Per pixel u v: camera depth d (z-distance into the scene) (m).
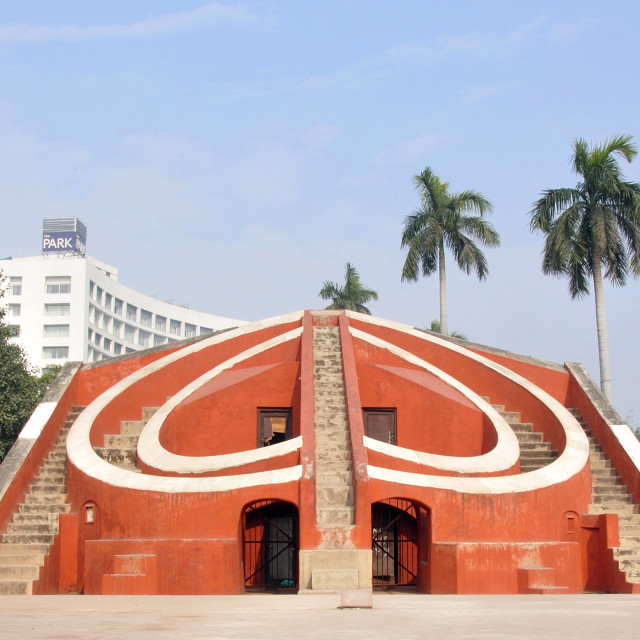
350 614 8.60
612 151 25.45
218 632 6.89
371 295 40.38
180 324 99.94
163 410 18.02
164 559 13.61
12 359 23.70
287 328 21.69
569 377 21.55
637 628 7.23
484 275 32.41
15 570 14.48
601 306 25.30
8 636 6.60
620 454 18.20
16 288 80.06
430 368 19.81
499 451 16.52
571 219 25.20
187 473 15.15
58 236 85.75
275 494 13.88
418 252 32.25
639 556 14.95
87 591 13.95
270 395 18.64
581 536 15.64
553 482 15.24
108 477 15.05
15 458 17.00
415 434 18.66
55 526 15.75
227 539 13.74
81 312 79.50
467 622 7.73
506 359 21.95
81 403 20.84
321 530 13.62
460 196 32.47
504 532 14.50
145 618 8.16
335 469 15.12
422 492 14.13
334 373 19.05
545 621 7.82
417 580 15.48
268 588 15.84
